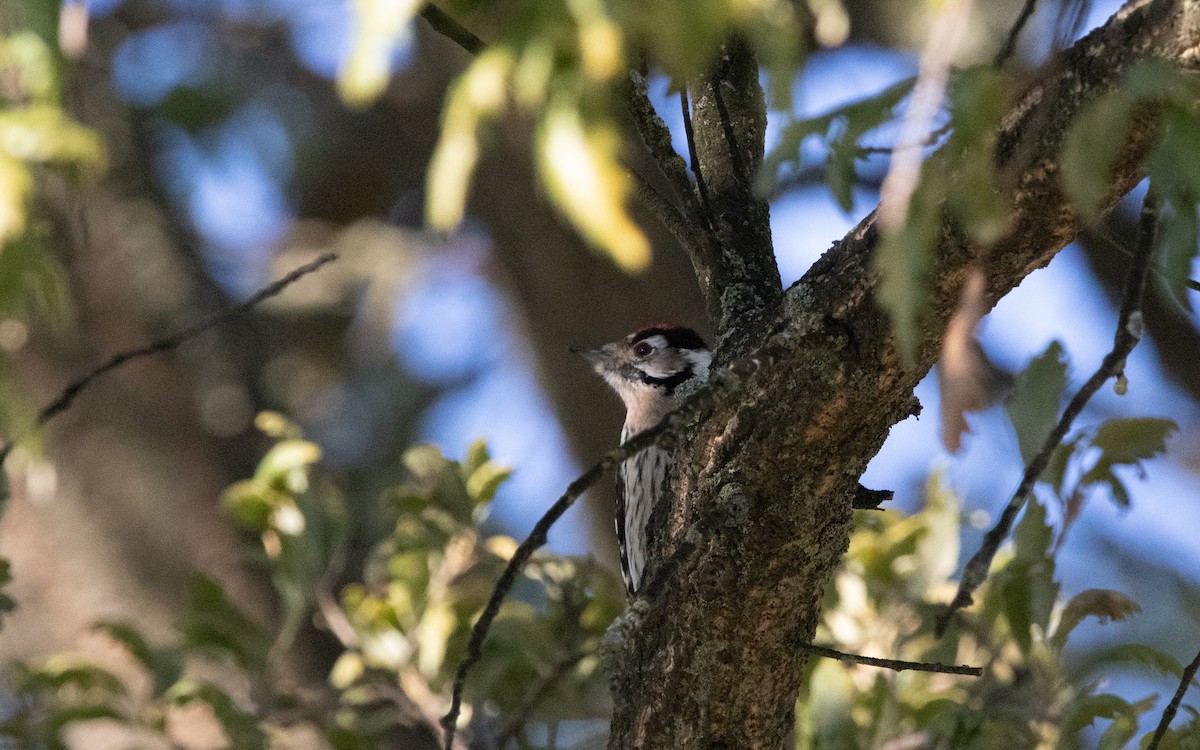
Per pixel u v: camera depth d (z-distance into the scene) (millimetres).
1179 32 5359
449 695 10562
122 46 16938
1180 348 15781
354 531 14625
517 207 15148
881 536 10367
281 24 18797
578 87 4023
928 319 6168
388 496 11070
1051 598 9180
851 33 12320
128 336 14281
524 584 14266
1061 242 5922
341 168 19109
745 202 7820
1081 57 5617
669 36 3961
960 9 4070
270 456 10680
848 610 10055
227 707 9977
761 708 7262
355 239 18844
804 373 6465
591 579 11086
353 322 18703
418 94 17469
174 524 13617
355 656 10617
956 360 4816
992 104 4176
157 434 13953
